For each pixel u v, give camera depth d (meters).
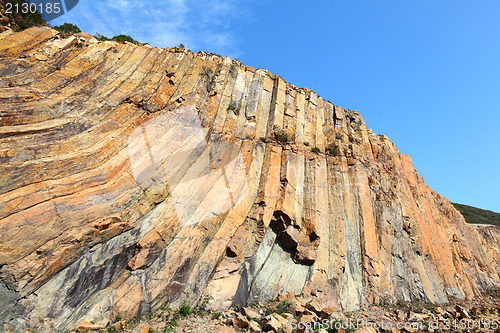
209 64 19.36
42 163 10.66
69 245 9.95
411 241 20.88
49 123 12.03
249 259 14.08
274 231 15.73
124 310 10.15
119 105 14.39
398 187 22.78
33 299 8.84
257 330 10.43
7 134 10.72
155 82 16.16
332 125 22.50
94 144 12.41
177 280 11.74
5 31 15.05
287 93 21.64
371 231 18.52
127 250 11.24
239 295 12.71
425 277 19.80
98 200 11.23
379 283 16.77
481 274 27.31
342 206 18.36
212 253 13.23
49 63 14.59
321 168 19.23
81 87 14.29
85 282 9.95
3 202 9.34
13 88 12.53
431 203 26.91
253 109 19.14
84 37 17.12
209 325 10.60
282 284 14.29
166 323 10.25
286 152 18.28
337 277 15.52
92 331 9.09
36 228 9.55
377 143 24.17
